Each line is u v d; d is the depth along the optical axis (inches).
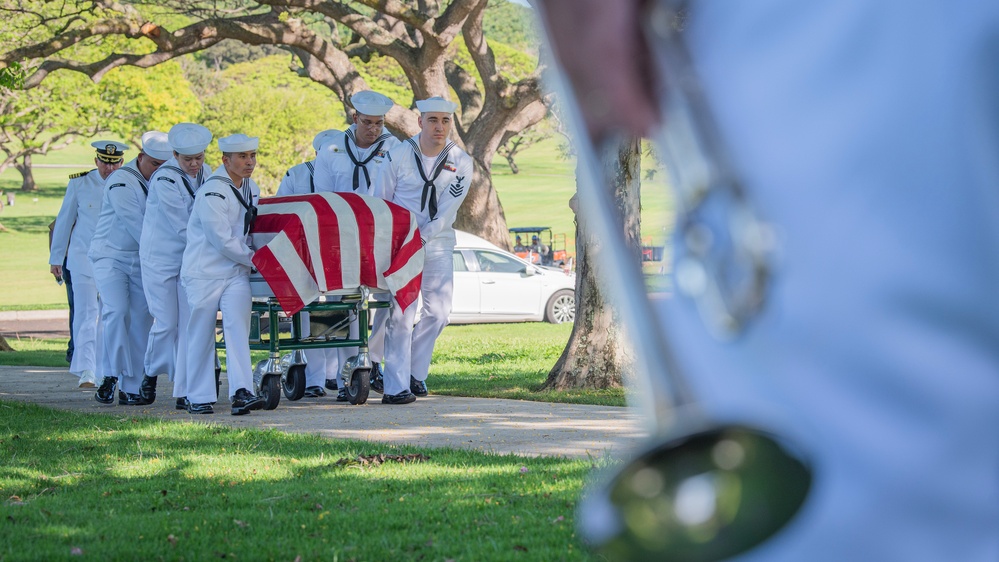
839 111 22.1
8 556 172.1
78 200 485.7
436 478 235.1
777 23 22.9
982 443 21.3
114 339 416.5
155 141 416.2
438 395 426.9
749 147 22.9
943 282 21.2
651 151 25.5
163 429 323.6
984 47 21.0
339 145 421.7
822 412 22.1
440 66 1045.2
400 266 386.0
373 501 213.3
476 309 905.5
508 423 332.8
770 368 22.6
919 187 21.4
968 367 21.2
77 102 2111.2
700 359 23.7
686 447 22.1
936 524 21.5
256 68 3339.1
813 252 22.2
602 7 25.2
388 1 979.9
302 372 416.8
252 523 197.0
